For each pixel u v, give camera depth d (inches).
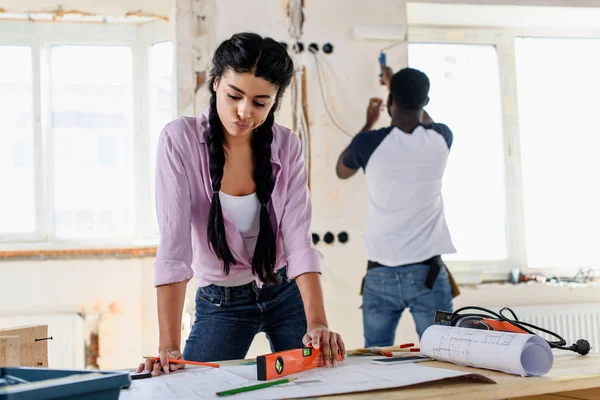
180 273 58.2
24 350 53.6
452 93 150.9
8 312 128.5
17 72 137.9
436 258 116.0
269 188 63.8
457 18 146.2
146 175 140.8
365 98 127.8
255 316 68.6
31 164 137.5
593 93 157.0
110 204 140.1
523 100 154.9
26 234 135.9
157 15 137.3
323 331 52.5
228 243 64.8
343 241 124.6
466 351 47.5
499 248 150.9
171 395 40.8
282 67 57.9
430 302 115.2
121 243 138.3
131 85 142.0
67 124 139.3
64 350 128.3
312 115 125.7
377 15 130.0
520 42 155.5
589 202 156.3
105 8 133.6
